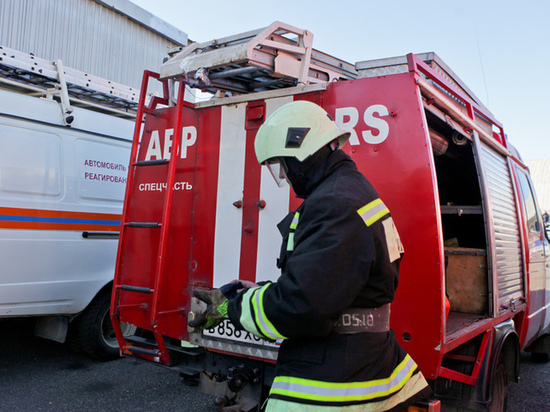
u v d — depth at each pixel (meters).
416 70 2.53
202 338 2.94
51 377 4.59
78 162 5.00
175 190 3.19
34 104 4.66
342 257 1.44
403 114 2.50
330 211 1.49
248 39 2.98
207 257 3.01
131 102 6.43
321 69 3.65
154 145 3.36
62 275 4.72
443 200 4.16
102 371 4.84
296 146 1.66
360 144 2.59
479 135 3.55
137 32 11.59
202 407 3.99
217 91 3.57
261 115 2.89
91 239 5.02
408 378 1.72
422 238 2.37
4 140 4.34
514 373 3.71
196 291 1.86
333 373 1.50
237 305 1.59
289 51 2.92
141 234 3.32
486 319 3.22
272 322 1.46
